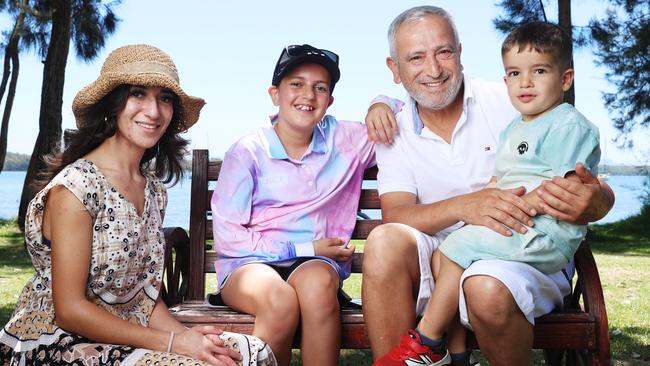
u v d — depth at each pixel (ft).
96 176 8.07
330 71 10.78
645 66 56.24
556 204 8.63
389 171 10.76
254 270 9.62
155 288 8.75
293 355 15.06
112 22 52.95
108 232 8.03
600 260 32.07
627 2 52.70
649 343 15.96
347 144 11.18
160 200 9.01
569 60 9.41
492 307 8.32
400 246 9.06
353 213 11.25
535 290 8.66
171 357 7.61
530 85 9.30
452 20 10.49
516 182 9.36
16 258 33.14
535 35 9.28
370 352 15.39
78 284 7.80
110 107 8.34
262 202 10.75
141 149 8.61
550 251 8.80
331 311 9.19
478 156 10.60
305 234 10.67
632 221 51.37
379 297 9.04
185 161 9.53
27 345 7.89
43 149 44.37
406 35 10.37
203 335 8.04
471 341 9.42
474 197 9.32
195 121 9.36
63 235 7.78
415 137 10.71
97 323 7.73
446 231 10.52
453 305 8.90
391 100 11.32
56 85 44.91
